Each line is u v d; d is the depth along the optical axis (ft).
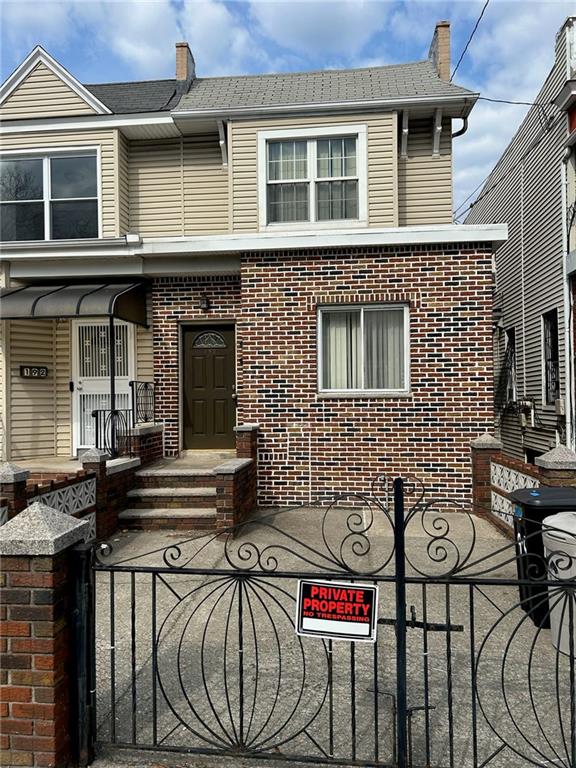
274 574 8.86
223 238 27.04
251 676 11.32
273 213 29.71
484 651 12.23
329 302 26.63
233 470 21.40
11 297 27.37
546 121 33.55
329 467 26.53
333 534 21.71
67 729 8.73
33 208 30.96
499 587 16.10
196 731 9.54
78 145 30.60
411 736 9.20
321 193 29.55
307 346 26.78
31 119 30.58
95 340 31.30
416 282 26.11
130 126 30.42
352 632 8.50
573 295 30.48
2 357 29.07
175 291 30.04
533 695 10.46
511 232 42.01
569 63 29.48
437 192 30.30
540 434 35.96
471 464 25.46
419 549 19.63
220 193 31.55
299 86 32.71
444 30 31.73
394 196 28.71
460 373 25.77
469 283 25.77
